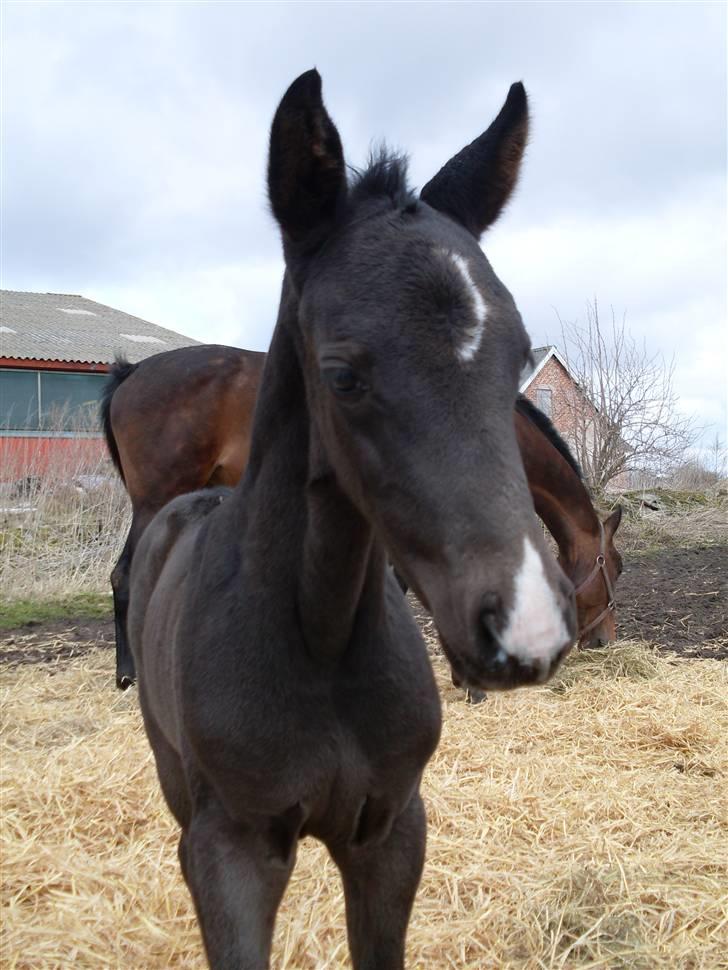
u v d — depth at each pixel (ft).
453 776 4.79
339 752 2.31
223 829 2.37
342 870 2.52
